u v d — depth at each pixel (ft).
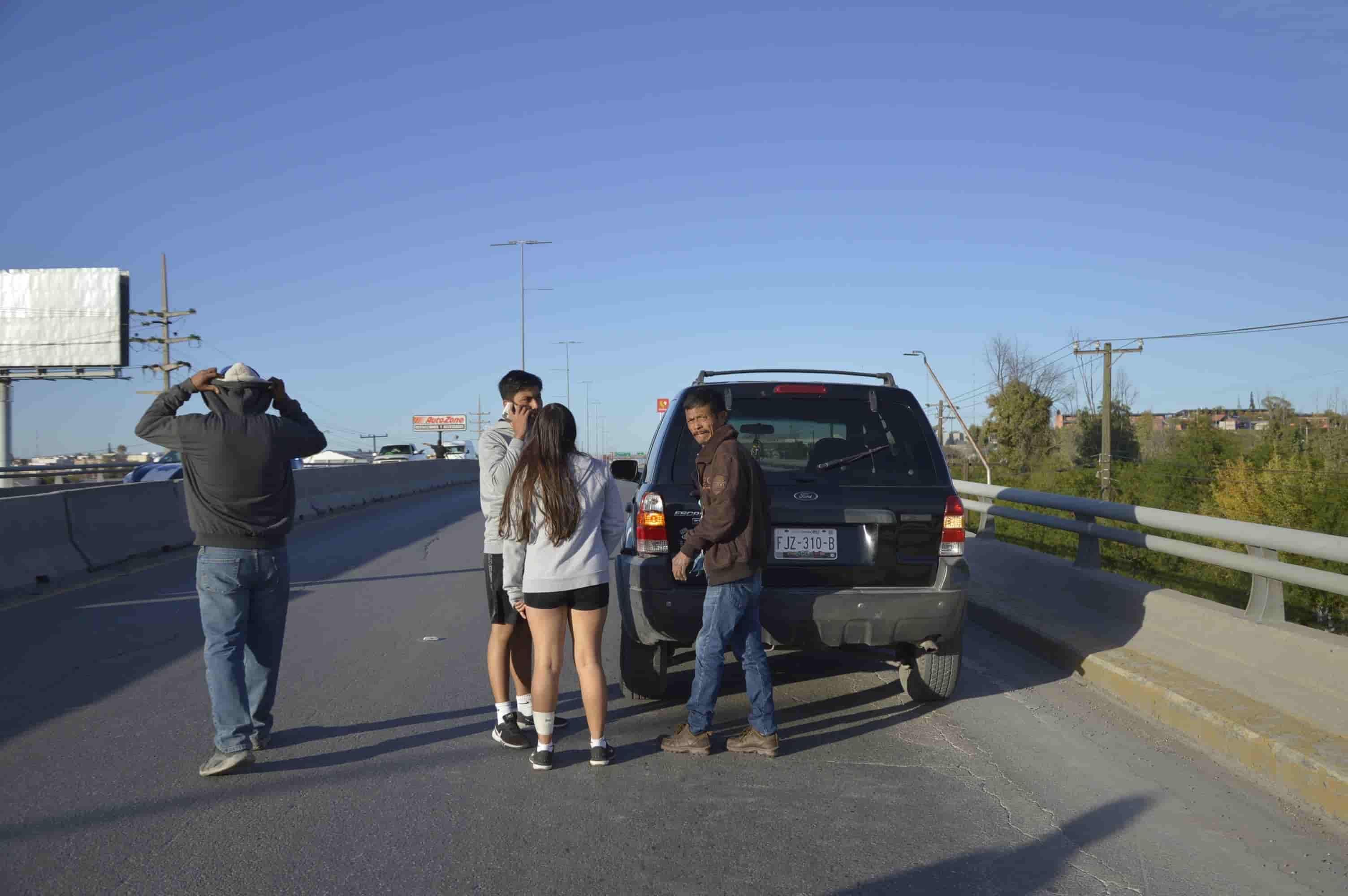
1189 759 16.61
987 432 208.33
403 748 17.35
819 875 12.32
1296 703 17.07
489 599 17.43
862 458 18.99
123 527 42.29
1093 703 19.99
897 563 18.31
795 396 19.52
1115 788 15.30
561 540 15.97
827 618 17.87
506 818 14.12
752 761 16.80
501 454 17.13
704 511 16.60
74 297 152.56
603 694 16.43
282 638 17.21
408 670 22.76
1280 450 106.42
